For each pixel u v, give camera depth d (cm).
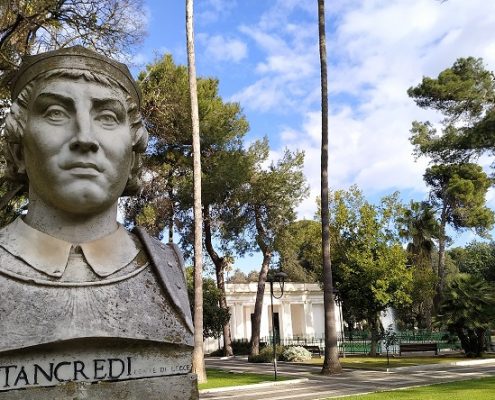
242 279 3988
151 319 202
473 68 2289
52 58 210
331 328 1364
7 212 859
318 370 1472
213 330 2209
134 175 243
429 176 2938
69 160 199
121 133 216
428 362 1593
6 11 849
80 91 207
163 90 1465
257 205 2022
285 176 1967
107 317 192
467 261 3962
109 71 217
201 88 1878
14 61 891
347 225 1961
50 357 184
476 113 2275
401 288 1927
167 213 1767
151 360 200
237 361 2022
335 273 1964
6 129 217
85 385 185
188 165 1770
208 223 1952
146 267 219
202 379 1163
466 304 1694
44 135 201
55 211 210
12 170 229
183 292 225
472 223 2853
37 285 191
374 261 1894
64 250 202
